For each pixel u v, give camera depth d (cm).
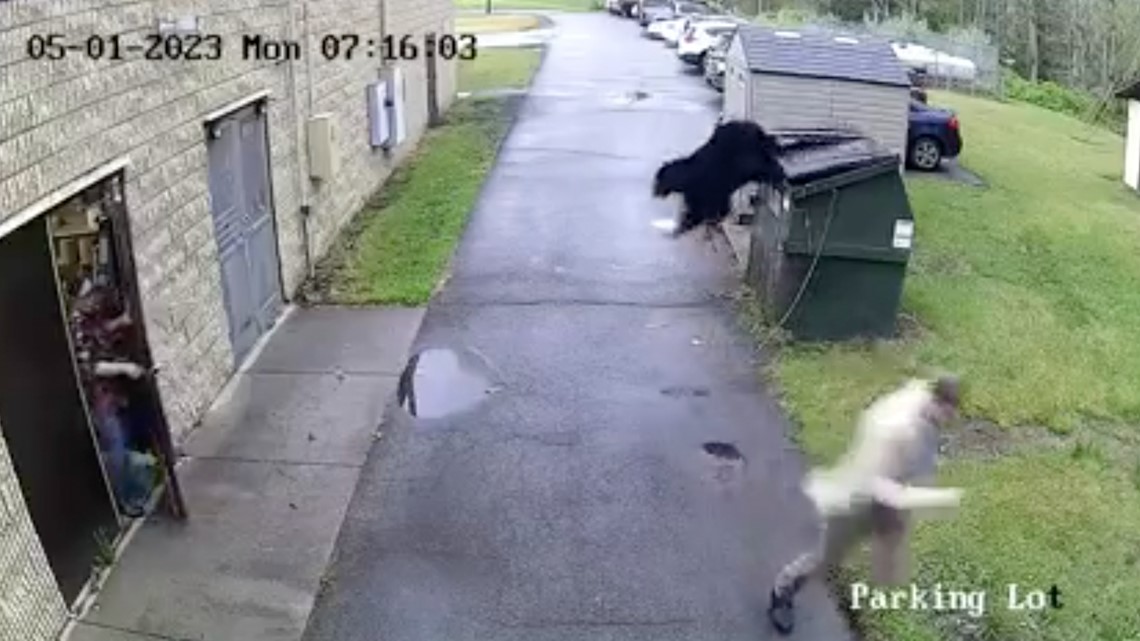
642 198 1391
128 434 638
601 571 599
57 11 565
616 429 768
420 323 965
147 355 645
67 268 591
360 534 630
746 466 714
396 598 573
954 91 2786
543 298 1030
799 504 666
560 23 3997
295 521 642
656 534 635
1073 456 750
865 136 1159
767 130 1220
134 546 611
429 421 773
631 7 4191
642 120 1964
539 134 1838
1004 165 1819
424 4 1834
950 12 3872
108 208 634
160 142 709
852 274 903
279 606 563
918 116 1688
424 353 892
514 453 730
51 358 549
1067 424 802
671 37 3278
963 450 752
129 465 638
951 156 1716
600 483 692
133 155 665
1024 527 645
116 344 635
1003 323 999
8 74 516
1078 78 3572
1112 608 571
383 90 1422
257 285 925
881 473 572
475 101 2202
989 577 591
